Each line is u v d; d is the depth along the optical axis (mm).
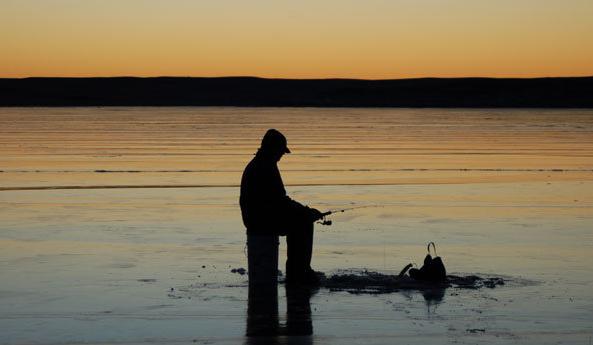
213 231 19250
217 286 13133
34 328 10414
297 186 30734
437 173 37094
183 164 41344
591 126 108438
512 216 22359
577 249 16922
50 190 28594
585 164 43125
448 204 25188
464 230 19688
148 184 31078
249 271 13297
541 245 17453
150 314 11211
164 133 80062
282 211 13156
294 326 10586
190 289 12867
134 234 18719
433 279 13477
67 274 14000
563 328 10508
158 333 10195
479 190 29594
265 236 13219
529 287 13125
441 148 57500
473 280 13648
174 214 22375
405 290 12883
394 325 10648
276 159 13398
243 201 13297
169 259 15539
